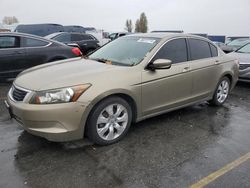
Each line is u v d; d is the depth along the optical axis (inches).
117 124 158.6
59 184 120.4
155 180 125.1
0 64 278.8
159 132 176.6
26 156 142.3
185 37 198.2
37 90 139.2
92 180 123.8
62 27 934.4
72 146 153.3
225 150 154.8
